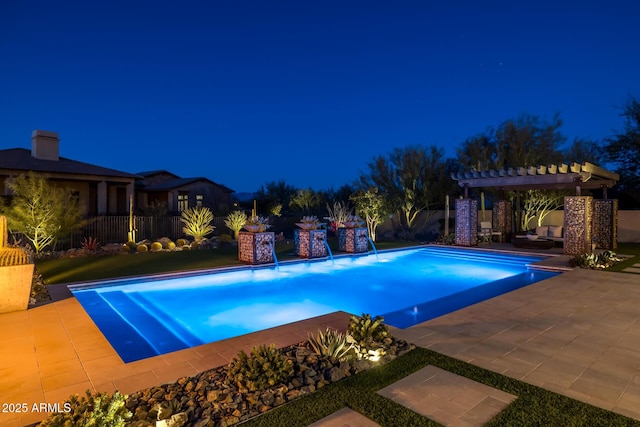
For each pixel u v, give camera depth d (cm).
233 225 1650
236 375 330
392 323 611
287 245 1573
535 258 1203
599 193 1917
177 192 2505
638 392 313
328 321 515
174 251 1308
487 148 1903
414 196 1933
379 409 287
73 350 409
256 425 268
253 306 742
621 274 859
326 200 2733
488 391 315
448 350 407
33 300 611
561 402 296
